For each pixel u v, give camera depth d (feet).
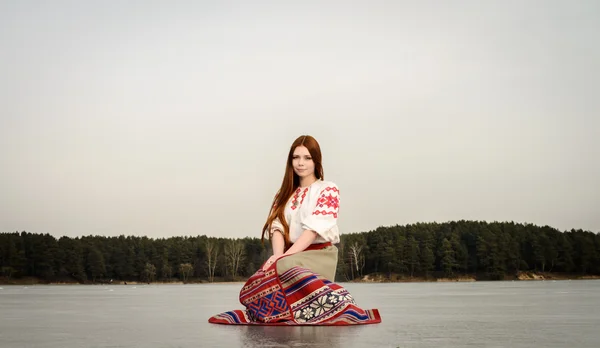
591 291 56.39
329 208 15.84
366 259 291.58
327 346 9.70
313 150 16.83
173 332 13.03
